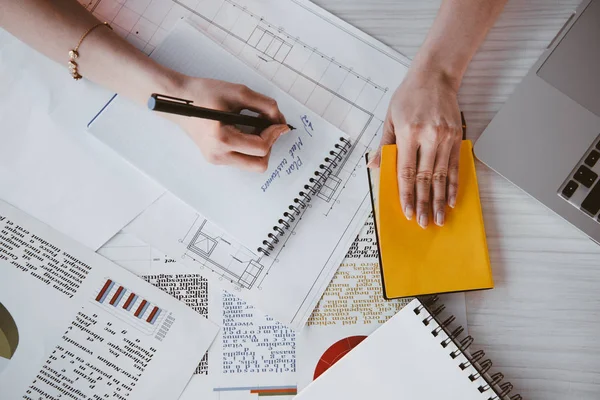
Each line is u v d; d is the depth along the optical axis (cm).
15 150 67
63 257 66
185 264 66
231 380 64
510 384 61
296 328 64
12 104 68
